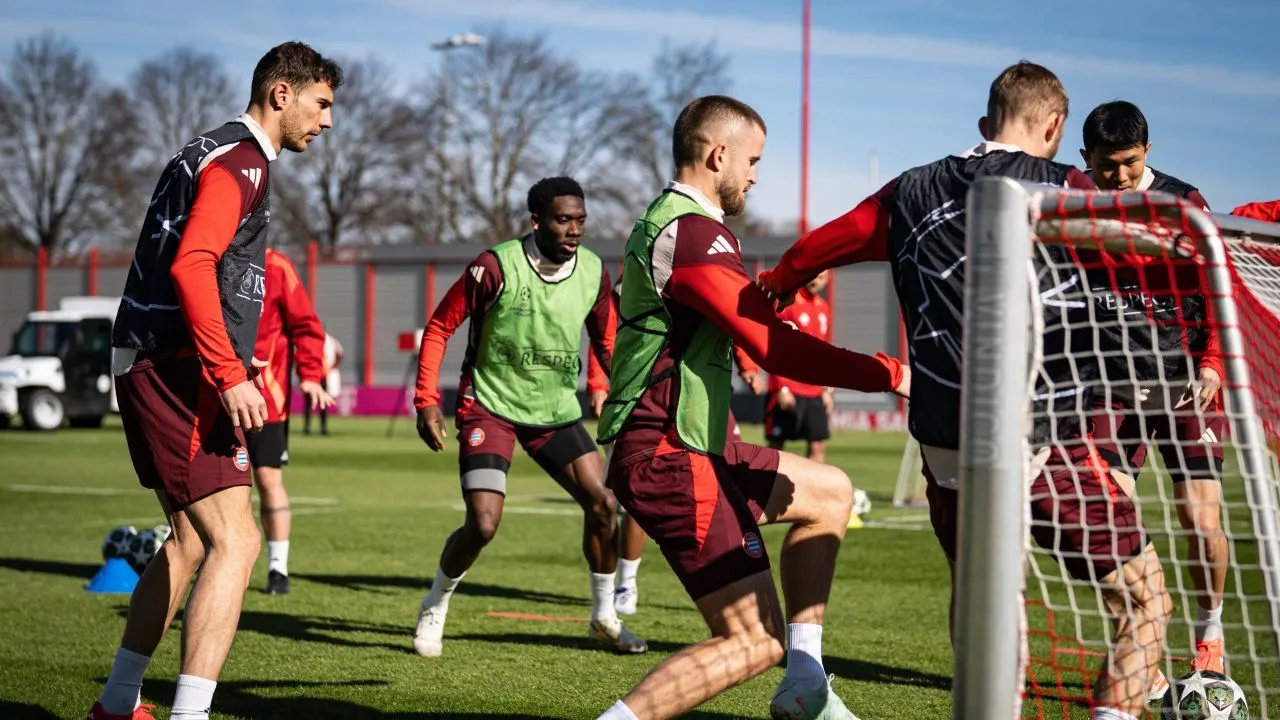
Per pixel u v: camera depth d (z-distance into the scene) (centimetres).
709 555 304
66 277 4241
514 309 516
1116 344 356
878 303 3531
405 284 4059
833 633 563
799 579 344
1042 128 306
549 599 663
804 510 343
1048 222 257
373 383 4081
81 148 5081
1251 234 291
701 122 323
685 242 307
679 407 311
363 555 830
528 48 4738
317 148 5012
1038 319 239
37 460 1695
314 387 673
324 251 4125
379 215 5000
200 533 345
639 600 667
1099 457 310
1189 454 413
